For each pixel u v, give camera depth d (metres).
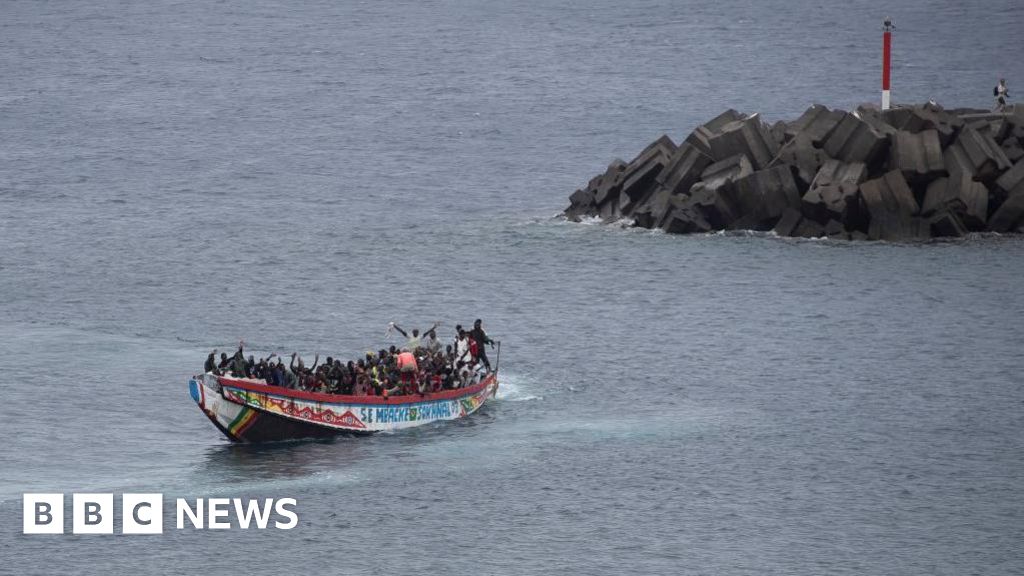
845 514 194.62
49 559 180.75
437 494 199.88
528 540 186.75
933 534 188.50
